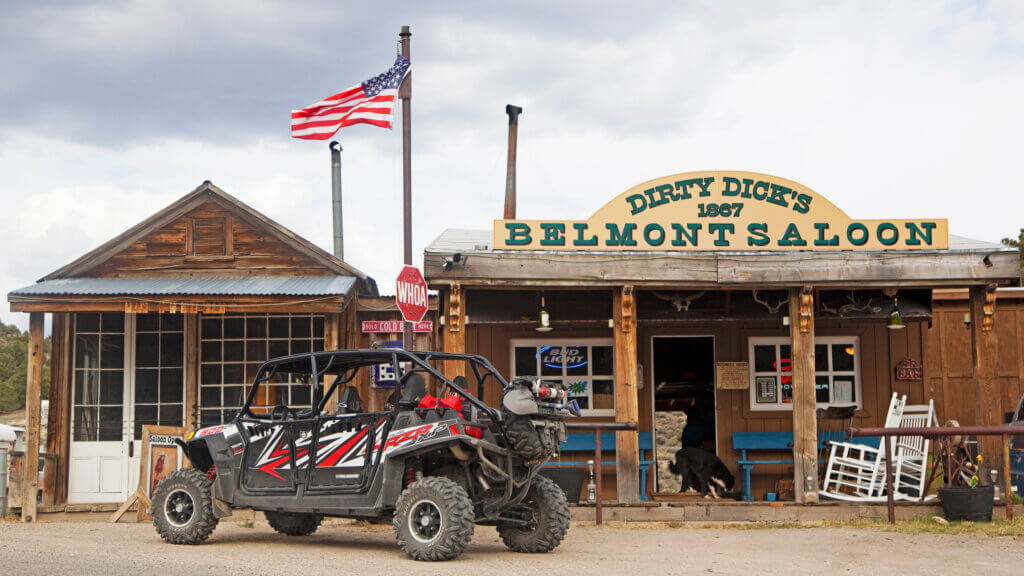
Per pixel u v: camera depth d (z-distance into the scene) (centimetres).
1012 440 1195
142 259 1391
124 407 1376
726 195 1209
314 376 885
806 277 1183
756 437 1374
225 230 1394
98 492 1358
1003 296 1447
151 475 1238
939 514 1120
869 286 1190
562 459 1378
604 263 1187
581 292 1312
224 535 1009
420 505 802
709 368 1454
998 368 1446
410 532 795
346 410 897
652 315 1291
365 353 888
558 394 834
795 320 1195
